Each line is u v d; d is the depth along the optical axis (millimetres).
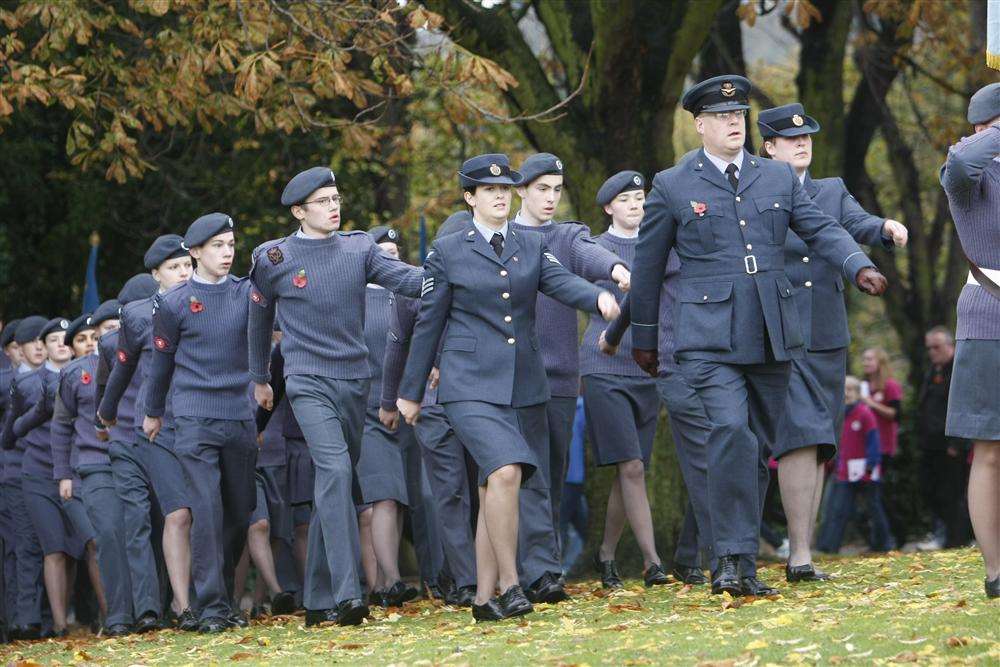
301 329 18266
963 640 12047
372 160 38688
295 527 23641
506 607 16391
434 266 16609
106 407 21406
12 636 26375
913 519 41375
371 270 18516
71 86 28688
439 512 20188
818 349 19438
